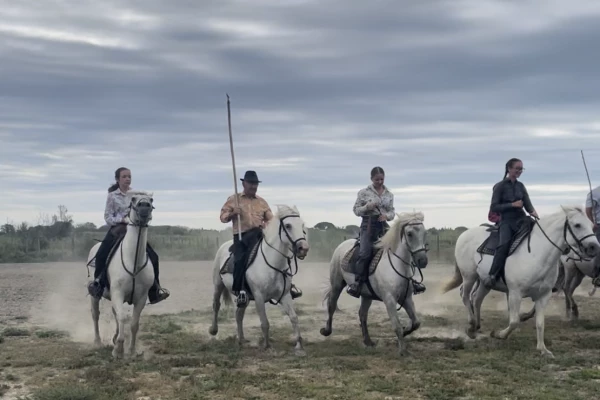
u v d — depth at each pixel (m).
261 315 10.37
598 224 12.40
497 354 9.98
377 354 10.25
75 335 12.62
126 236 10.10
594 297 17.83
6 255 36.53
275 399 7.72
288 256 10.33
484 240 11.38
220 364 9.51
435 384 8.26
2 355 10.41
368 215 10.68
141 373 9.03
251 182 11.13
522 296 10.35
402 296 10.27
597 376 8.57
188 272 27.11
